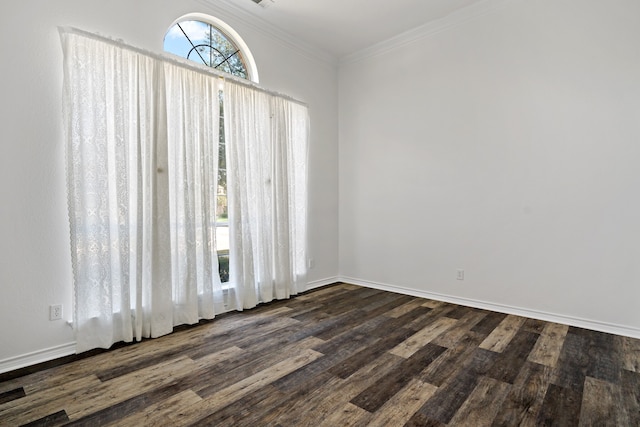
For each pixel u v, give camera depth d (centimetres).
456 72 365
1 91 216
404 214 412
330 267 471
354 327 301
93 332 250
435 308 355
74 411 179
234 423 169
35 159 229
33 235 229
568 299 304
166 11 294
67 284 243
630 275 276
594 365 228
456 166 368
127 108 264
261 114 367
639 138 270
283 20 369
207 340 272
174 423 169
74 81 237
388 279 430
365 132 447
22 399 190
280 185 387
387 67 423
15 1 220
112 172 258
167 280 284
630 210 275
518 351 250
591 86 289
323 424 168
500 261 340
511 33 328
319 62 446
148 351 251
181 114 297
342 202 475
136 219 268
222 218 348
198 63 320
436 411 178
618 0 276
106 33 258
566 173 302
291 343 266
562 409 180
